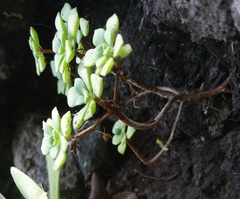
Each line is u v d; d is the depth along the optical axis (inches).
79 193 17.0
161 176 16.1
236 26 9.0
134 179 16.8
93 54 9.8
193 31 10.9
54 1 14.3
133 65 14.5
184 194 15.2
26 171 17.1
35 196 11.4
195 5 9.3
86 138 16.8
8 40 15.0
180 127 15.0
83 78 10.0
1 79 15.9
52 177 13.7
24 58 16.0
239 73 11.5
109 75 14.9
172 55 13.9
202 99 12.8
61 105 17.3
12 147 18.1
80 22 10.6
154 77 14.4
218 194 14.4
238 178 13.7
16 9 14.1
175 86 14.2
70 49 10.2
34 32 11.3
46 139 10.5
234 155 14.0
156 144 16.4
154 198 16.0
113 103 10.8
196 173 15.0
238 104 12.1
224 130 14.3
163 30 13.4
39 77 16.9
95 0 14.3
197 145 15.2
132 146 13.3
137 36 14.0
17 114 17.9
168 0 10.0
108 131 16.5
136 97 13.0
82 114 10.1
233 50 11.4
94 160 16.8
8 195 18.2
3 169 18.3
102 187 15.7
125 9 14.0
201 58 13.5
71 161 16.9
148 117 15.7
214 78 13.5
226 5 8.7
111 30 9.6
